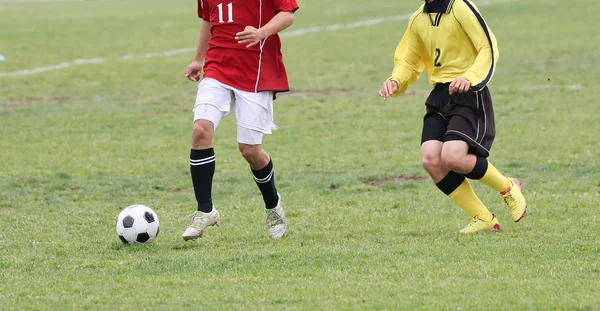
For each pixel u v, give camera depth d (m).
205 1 22.20
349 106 49.22
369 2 108.38
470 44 21.25
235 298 16.45
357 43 76.94
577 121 41.97
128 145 38.84
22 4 128.00
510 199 22.03
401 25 87.75
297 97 52.94
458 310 15.32
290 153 36.41
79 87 57.97
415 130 41.53
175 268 18.89
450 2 21.14
